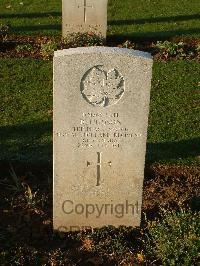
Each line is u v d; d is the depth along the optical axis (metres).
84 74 2.26
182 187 2.94
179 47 4.51
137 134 2.41
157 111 3.62
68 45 4.44
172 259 2.36
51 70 4.14
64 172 2.48
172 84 4.00
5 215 2.70
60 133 2.38
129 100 2.33
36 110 3.62
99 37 4.55
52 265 2.42
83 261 2.47
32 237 2.59
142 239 2.58
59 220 2.61
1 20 5.11
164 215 2.62
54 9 5.44
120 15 5.31
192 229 2.45
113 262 2.46
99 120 2.37
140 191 2.57
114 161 2.48
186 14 5.41
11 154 3.12
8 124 3.44
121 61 2.25
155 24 5.11
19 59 4.29
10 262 2.39
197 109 3.68
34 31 4.86
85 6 4.46
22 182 2.92
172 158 3.15
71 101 2.31
